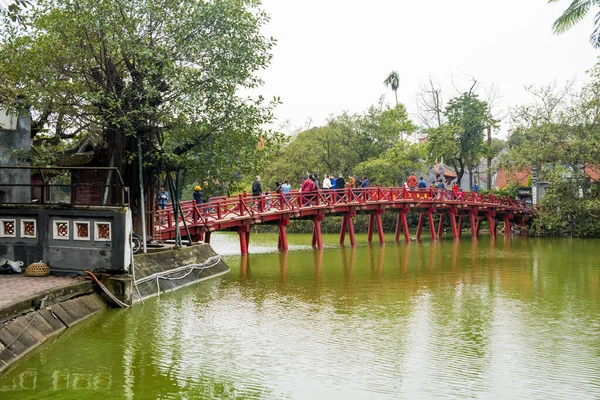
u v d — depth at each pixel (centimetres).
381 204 3603
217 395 880
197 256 2048
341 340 1180
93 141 1933
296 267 2383
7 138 1761
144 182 1895
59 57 1736
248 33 1820
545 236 4372
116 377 955
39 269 1391
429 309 1488
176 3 1753
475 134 5612
